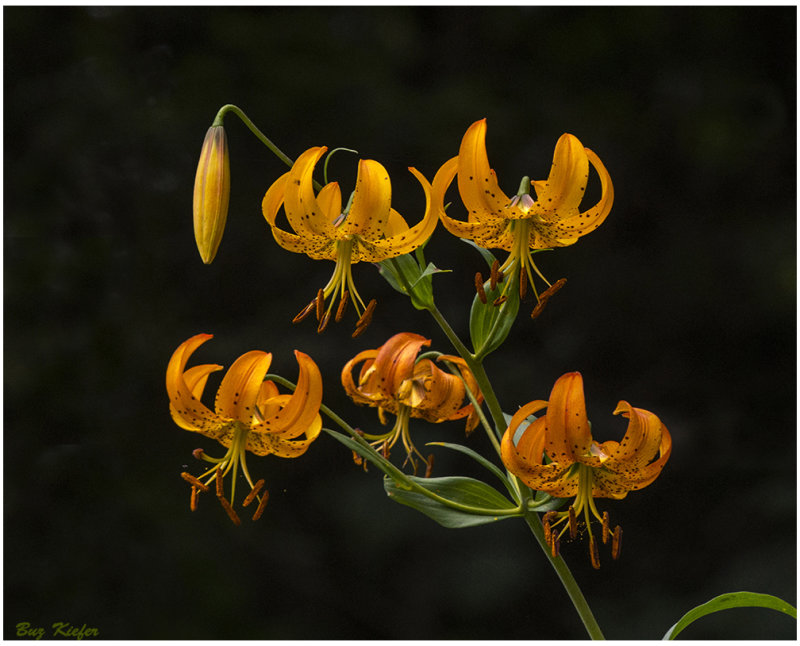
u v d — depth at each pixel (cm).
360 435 156
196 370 153
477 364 157
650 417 151
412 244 154
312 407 153
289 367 241
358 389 161
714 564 243
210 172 154
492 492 157
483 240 154
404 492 156
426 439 238
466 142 152
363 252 154
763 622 229
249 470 236
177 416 153
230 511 154
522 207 153
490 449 241
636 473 152
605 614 236
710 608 155
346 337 247
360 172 152
